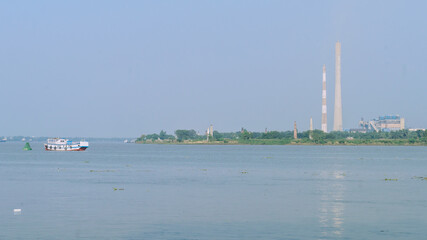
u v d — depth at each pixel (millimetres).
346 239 53906
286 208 72000
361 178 119500
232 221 62438
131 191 91125
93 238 53781
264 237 54500
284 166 165750
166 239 53500
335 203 77000
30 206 73188
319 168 155375
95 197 82812
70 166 165375
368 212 69000
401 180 114375
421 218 64750
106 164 177250
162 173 133625
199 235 55156
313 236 55000
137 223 61062
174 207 72500
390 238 54312
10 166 165250
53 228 58312
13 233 55844
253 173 134500
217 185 101938
